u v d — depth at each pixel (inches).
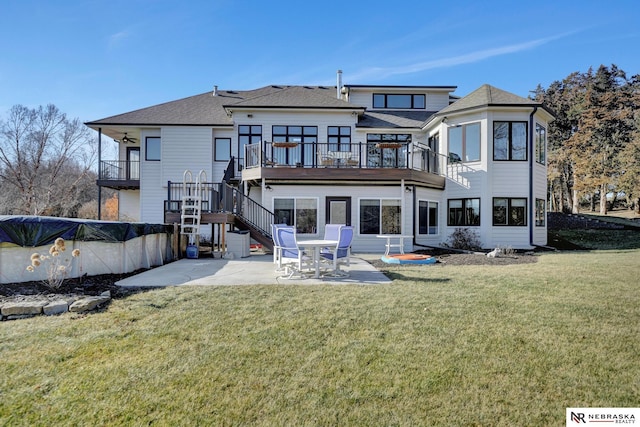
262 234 499.2
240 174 682.8
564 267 352.8
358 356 135.8
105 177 736.3
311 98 721.0
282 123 690.2
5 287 229.3
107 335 154.0
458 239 584.7
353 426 95.2
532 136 583.5
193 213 471.8
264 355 136.2
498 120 584.7
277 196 561.9
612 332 160.4
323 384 115.6
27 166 1227.9
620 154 1244.5
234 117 686.5
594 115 1322.6
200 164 685.9
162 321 172.7
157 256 384.5
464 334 157.9
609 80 1423.5
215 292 232.7
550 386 115.2
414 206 574.2
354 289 245.4
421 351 140.3
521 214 583.5
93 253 290.4
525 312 190.1
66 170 1314.0
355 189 570.9
